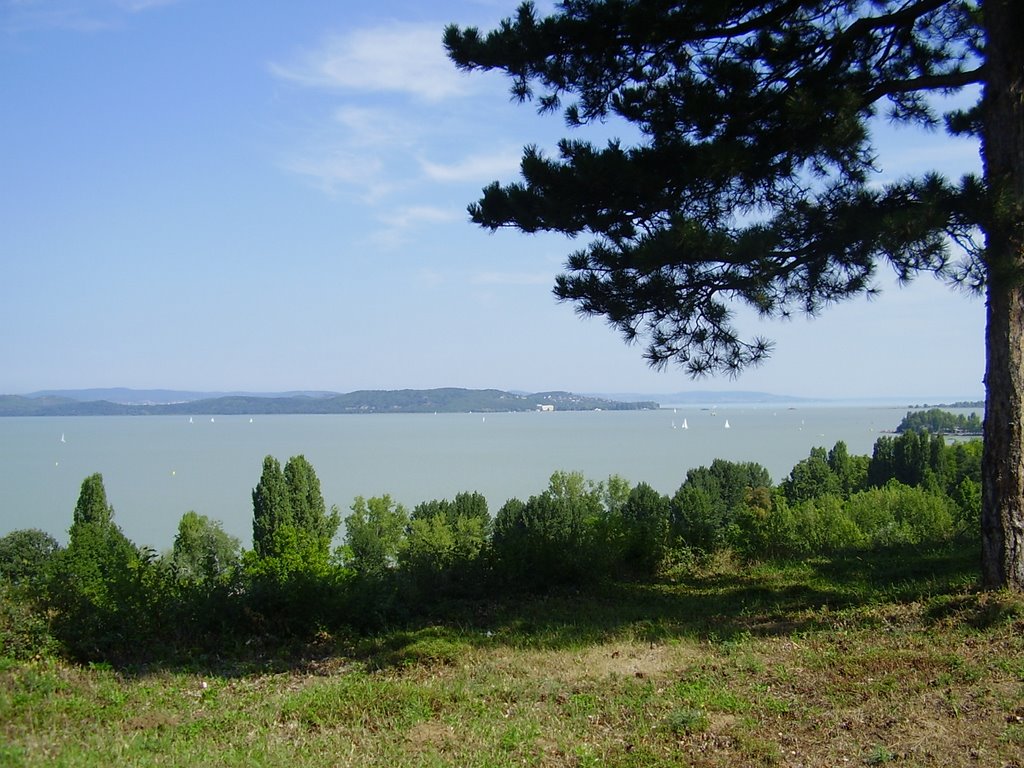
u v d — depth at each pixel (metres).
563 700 6.21
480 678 6.85
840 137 7.72
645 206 8.46
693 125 8.53
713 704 5.84
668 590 10.79
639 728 5.48
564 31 8.55
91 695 6.31
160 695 6.43
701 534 13.26
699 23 8.48
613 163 8.04
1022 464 7.61
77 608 7.69
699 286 8.12
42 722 5.61
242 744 5.36
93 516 23.59
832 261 8.00
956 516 18.98
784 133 8.33
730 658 6.99
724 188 8.32
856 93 7.80
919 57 9.40
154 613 8.00
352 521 29.98
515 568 10.86
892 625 7.53
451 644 7.92
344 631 8.52
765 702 5.81
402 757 5.10
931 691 5.74
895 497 22.08
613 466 81.81
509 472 79.88
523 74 8.92
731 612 9.12
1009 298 7.57
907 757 4.80
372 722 5.84
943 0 8.41
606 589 10.82
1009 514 7.62
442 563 11.19
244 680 7.01
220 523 22.11
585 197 8.34
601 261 8.25
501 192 8.68
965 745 4.88
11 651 6.95
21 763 4.62
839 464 48.06
